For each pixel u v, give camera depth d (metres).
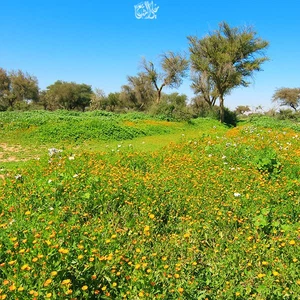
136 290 3.33
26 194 5.94
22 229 4.41
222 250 4.38
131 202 5.75
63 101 71.12
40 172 7.80
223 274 3.73
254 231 4.80
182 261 3.94
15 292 2.97
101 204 5.68
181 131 26.86
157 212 5.58
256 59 41.47
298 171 8.11
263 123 22.81
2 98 55.47
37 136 17.67
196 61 41.16
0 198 5.78
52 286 3.10
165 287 3.36
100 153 10.32
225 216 5.26
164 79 49.09
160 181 6.82
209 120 38.09
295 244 4.30
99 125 20.22
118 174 7.12
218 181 7.13
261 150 9.73
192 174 7.70
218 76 40.31
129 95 62.94
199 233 4.88
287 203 5.94
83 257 3.57
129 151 10.88
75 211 5.34
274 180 7.71
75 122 20.53
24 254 3.60
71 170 7.59
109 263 3.64
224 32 41.25
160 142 18.30
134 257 3.96
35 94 58.78
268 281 3.54
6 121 19.88
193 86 46.12
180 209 5.79
